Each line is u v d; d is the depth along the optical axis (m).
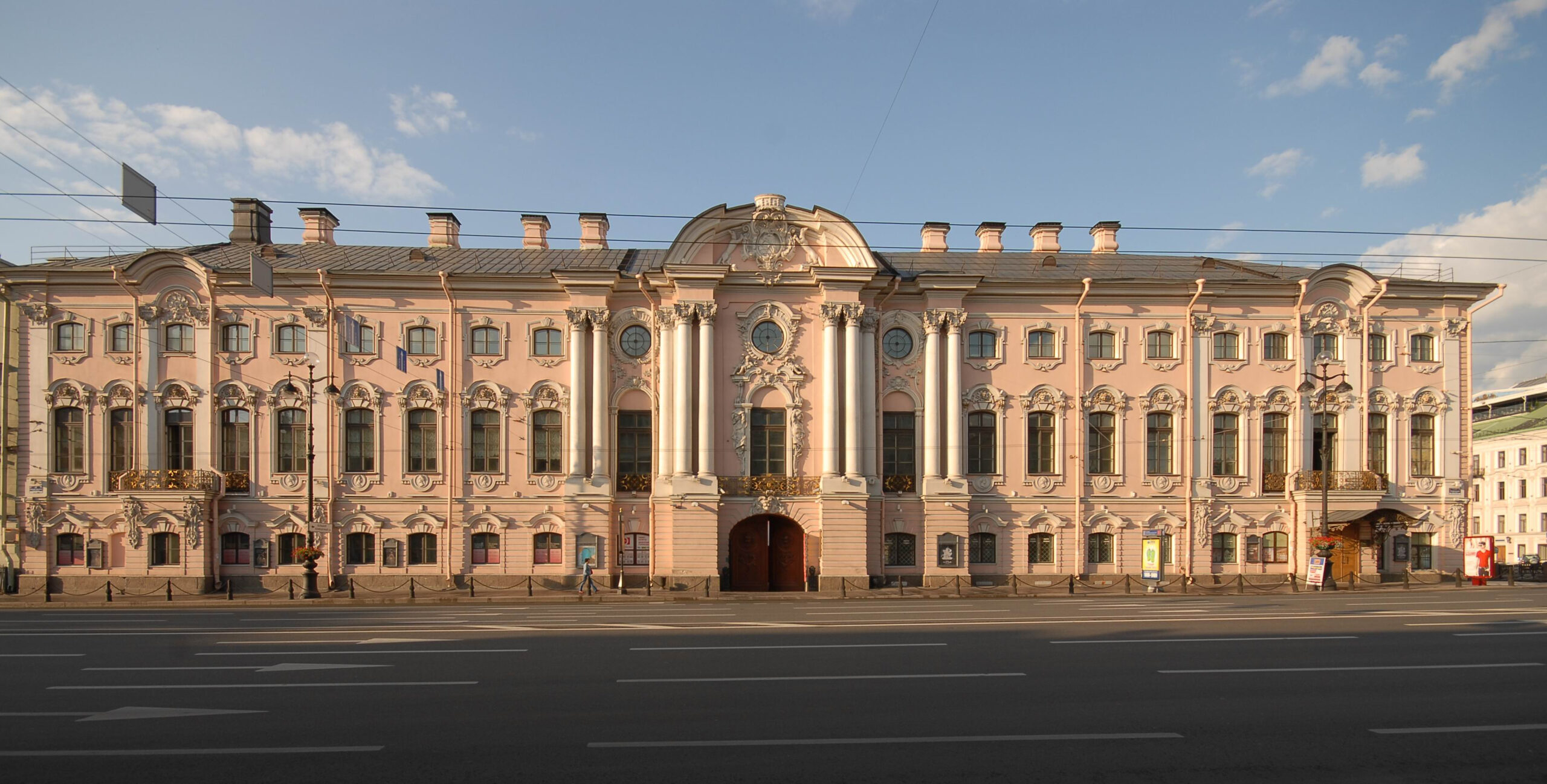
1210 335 36.75
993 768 8.98
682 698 12.04
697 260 35.56
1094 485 36.31
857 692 12.37
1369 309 36.94
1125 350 36.62
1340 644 16.52
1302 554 35.97
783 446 35.59
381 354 35.16
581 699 11.96
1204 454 36.41
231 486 34.53
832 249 36.03
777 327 35.81
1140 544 36.19
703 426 34.75
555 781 8.62
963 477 35.78
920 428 36.16
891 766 9.04
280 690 12.68
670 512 34.69
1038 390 36.38
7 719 11.14
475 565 34.94
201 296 34.78
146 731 10.52
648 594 32.19
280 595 32.50
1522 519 68.06
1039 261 39.91
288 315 34.97
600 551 34.72
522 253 39.12
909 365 36.41
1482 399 78.25
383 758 9.38
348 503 34.66
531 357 35.56
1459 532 36.78
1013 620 21.11
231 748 9.76
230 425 34.91
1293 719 10.92
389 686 12.91
